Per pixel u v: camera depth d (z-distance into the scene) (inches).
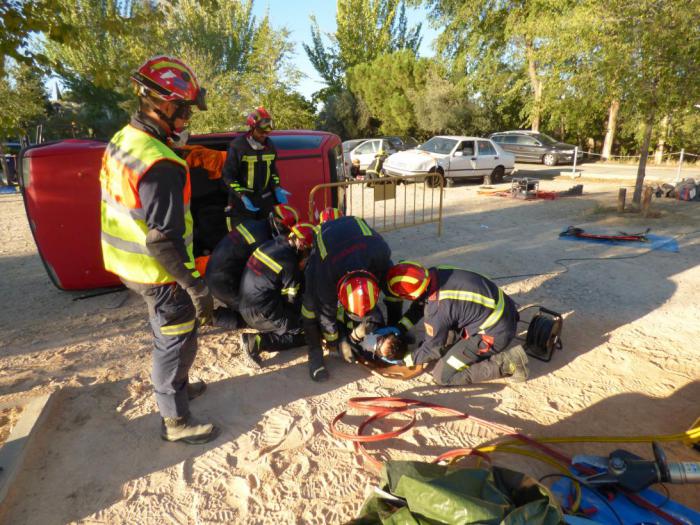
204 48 1051.3
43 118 1157.7
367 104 1230.3
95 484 105.0
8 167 636.7
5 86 657.6
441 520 79.0
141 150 90.7
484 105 1101.1
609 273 240.2
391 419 128.0
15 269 263.3
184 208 95.7
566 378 147.6
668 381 145.6
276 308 158.1
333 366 155.8
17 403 129.1
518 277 235.6
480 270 247.6
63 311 201.8
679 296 209.9
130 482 105.7
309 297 141.3
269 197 213.3
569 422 127.0
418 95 1116.5
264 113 197.5
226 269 167.8
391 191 294.4
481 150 595.5
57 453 114.3
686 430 123.3
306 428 124.0
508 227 348.5
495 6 899.4
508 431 121.3
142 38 196.1
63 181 199.0
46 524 94.9
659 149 876.0
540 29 425.4
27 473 107.7
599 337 173.6
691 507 100.1
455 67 1036.5
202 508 99.2
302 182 247.0
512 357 139.9
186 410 116.6
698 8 317.4
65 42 165.3
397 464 92.0
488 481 86.1
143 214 94.3
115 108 1208.2
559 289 219.6
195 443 117.4
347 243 136.9
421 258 271.3
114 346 169.0
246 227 170.7
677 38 325.1
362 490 104.3
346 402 136.0
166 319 104.6
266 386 143.8
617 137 1103.0
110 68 183.9
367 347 151.4
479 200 474.6
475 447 117.0
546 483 104.1
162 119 95.4
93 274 214.4
